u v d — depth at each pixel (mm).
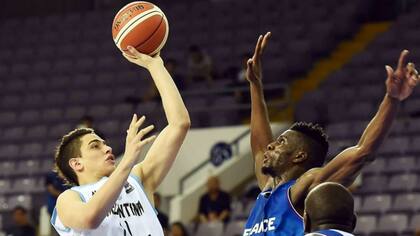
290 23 17750
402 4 18125
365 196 12508
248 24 18047
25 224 12305
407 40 16391
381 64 15914
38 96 17094
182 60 17172
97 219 3959
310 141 4453
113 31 4598
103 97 16625
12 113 16672
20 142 15797
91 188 4297
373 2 18297
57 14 20016
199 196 13750
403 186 12602
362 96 14953
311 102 14953
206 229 12094
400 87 4094
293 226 4227
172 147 4523
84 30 19141
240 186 14078
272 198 4336
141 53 4543
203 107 15289
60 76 17719
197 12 18891
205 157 14289
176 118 4496
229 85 15578
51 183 11070
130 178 4457
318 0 18328
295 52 16578
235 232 11953
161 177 4559
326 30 17250
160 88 4508
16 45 19141
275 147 4484
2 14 20719
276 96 15609
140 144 3945
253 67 4957
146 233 4344
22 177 14820
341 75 15680
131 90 16609
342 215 3549
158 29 4551
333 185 3635
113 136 15102
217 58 17062
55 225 4223
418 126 13711
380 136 4172
